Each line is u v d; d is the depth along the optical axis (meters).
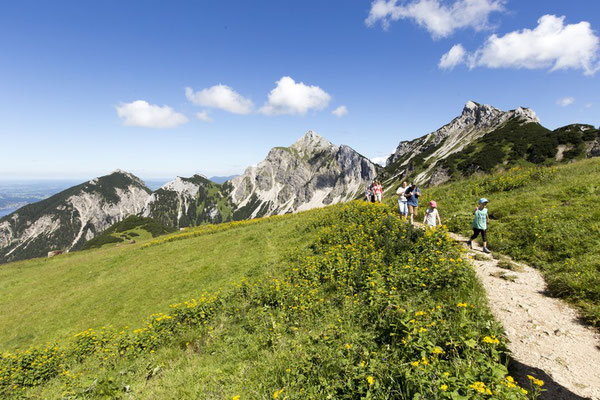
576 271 8.23
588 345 5.68
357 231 16.81
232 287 16.39
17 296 26.39
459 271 8.46
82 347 12.59
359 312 7.97
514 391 3.88
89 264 31.91
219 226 43.94
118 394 7.32
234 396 5.41
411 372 4.48
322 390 4.98
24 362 11.19
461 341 5.19
